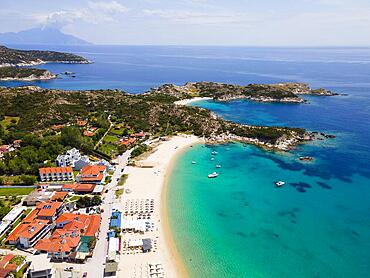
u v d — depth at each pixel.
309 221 110.44
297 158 172.25
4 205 116.50
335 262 89.38
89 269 84.44
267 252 94.00
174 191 132.25
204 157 174.00
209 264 88.50
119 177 144.12
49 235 98.88
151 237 99.62
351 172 152.00
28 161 151.25
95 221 102.69
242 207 120.25
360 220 110.88
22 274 81.50
